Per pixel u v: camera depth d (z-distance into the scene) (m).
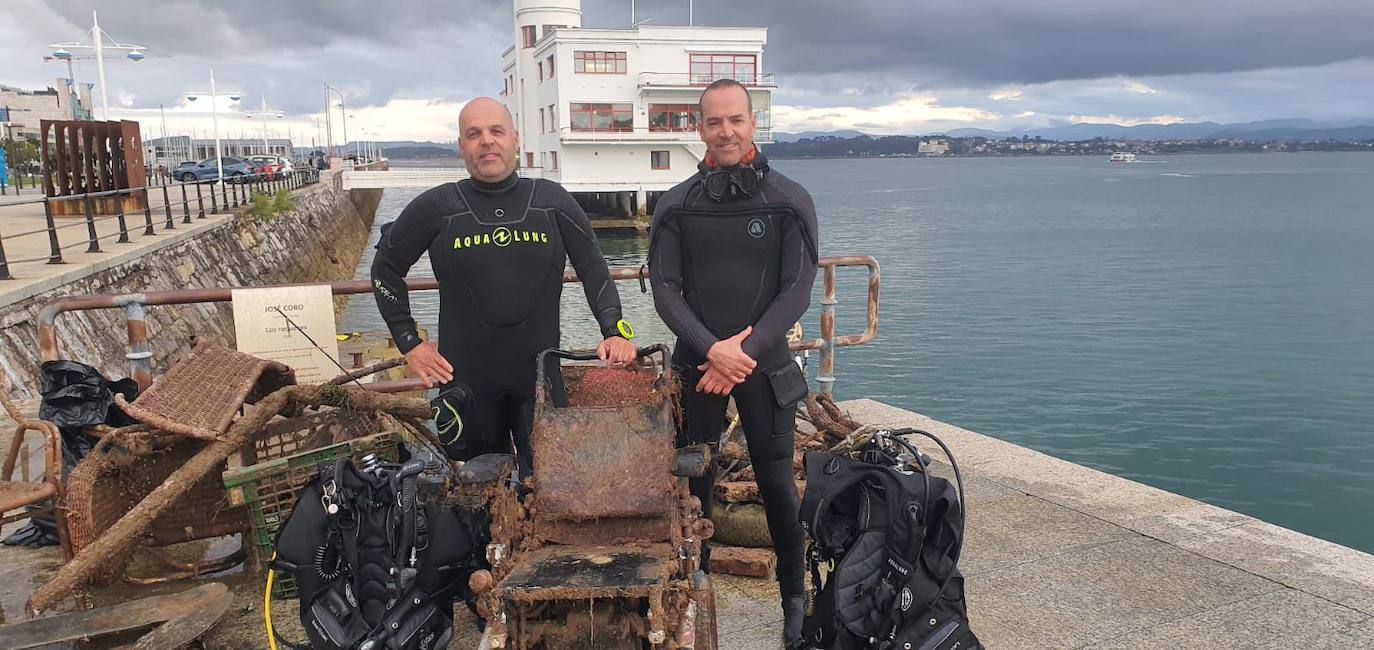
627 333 3.55
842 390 23.25
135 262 15.62
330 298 5.14
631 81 57.53
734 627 3.90
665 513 2.86
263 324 5.04
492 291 3.64
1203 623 3.90
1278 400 22.80
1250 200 111.88
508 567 2.64
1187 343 28.88
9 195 32.12
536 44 63.62
